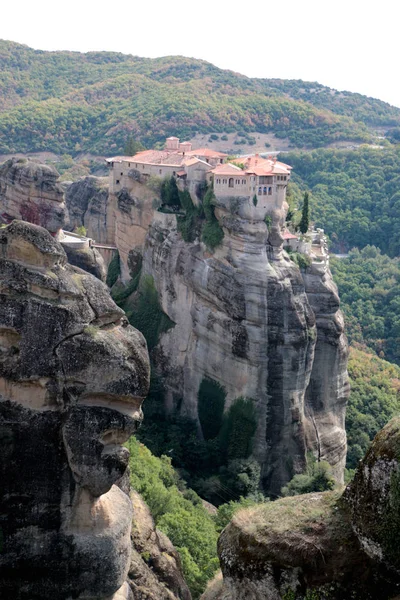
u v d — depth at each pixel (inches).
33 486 1055.6
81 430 1052.5
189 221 3577.8
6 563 1043.9
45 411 1053.2
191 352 3491.6
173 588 1397.6
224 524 2317.9
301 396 3240.7
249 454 3186.5
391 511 822.5
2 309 1036.5
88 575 1064.8
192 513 2155.5
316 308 3437.5
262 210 3181.6
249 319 3169.3
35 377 1040.8
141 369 1085.1
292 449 3216.0
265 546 888.3
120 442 1083.9
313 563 855.7
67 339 1048.8
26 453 1053.2
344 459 3535.9
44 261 1048.2
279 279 3171.8
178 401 3580.2
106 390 1061.1
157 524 1908.2
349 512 887.7
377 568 829.8
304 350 3211.1
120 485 1294.3
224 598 943.0
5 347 1048.8
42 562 1055.0
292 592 858.8
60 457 1058.7
